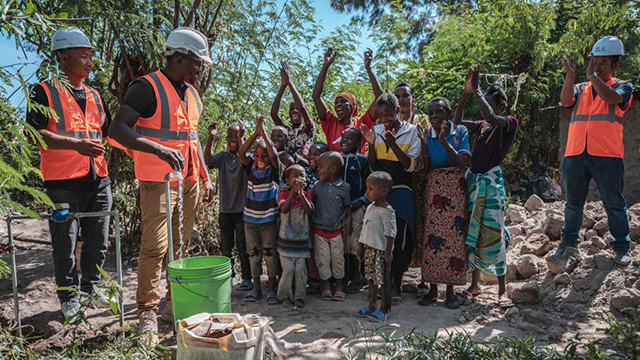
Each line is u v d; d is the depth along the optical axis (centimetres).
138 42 471
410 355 288
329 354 309
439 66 1084
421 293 426
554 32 1004
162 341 321
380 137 417
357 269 447
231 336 238
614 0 623
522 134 1130
